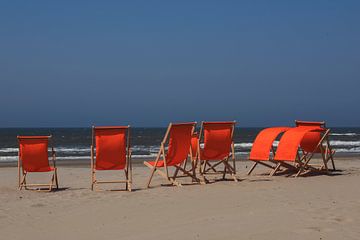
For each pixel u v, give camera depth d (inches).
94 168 410.6
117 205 320.2
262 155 463.5
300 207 282.0
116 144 393.4
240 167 616.1
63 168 705.0
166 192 365.1
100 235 245.9
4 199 363.9
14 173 607.5
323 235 217.3
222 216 270.1
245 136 2623.0
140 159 977.5
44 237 247.6
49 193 395.9
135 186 422.9
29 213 306.8
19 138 409.7
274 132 471.8
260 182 413.1
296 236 217.0
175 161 415.5
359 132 3582.7
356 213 260.1
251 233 226.2
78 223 274.8
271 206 291.7
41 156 416.5
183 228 247.8
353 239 210.7
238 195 339.3
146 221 270.1
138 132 3533.5
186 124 405.4
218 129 422.3
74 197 360.8
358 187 373.1
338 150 1354.6
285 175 469.7
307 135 500.7
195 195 345.7
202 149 430.3
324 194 335.6
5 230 263.9
